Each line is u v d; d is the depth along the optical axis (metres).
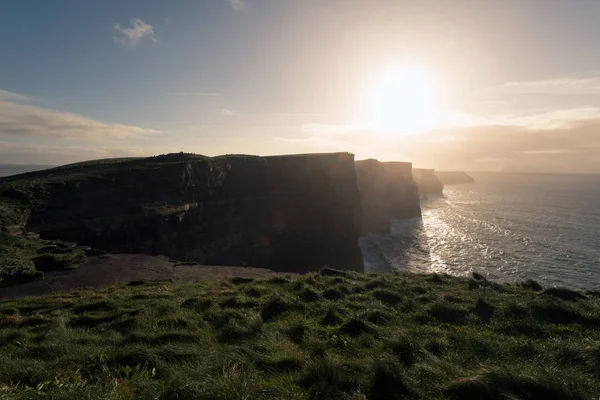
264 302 13.95
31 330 12.14
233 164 72.94
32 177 66.69
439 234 104.56
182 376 6.63
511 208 157.50
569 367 7.69
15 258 26.22
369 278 18.83
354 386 6.79
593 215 129.62
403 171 143.62
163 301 14.99
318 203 80.44
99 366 7.92
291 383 6.87
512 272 62.91
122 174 55.25
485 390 6.35
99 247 43.19
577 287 53.50
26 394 6.09
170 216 52.16
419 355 8.23
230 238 66.69
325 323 11.41
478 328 11.27
